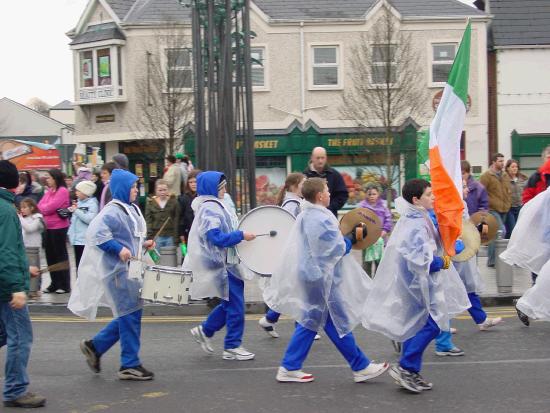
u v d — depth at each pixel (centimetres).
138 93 3344
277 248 824
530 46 3259
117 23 3391
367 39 3062
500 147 3288
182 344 943
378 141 2995
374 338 959
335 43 3244
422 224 687
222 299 845
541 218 965
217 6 1363
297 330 737
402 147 3061
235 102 1388
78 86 3512
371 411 642
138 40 3362
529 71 3278
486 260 1756
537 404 656
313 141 3234
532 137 3278
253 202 1410
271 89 3253
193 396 695
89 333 1038
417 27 3241
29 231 1283
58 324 1112
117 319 772
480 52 3250
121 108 3444
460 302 809
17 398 666
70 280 1372
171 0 3428
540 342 915
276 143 3244
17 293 634
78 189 1323
